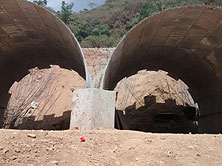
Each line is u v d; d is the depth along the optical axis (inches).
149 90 879.1
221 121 586.2
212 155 236.8
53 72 1130.7
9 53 678.5
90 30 2367.1
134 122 831.1
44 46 685.3
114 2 3444.9
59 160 204.7
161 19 484.4
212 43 525.7
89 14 3065.9
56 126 851.4
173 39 577.9
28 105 964.6
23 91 1028.5
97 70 954.1
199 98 734.5
